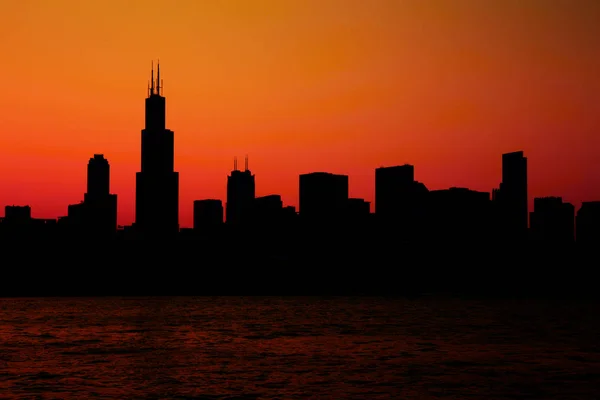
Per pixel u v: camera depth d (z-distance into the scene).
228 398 138.00
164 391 144.12
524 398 138.62
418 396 139.75
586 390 145.88
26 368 173.38
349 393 142.38
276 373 165.50
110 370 170.38
